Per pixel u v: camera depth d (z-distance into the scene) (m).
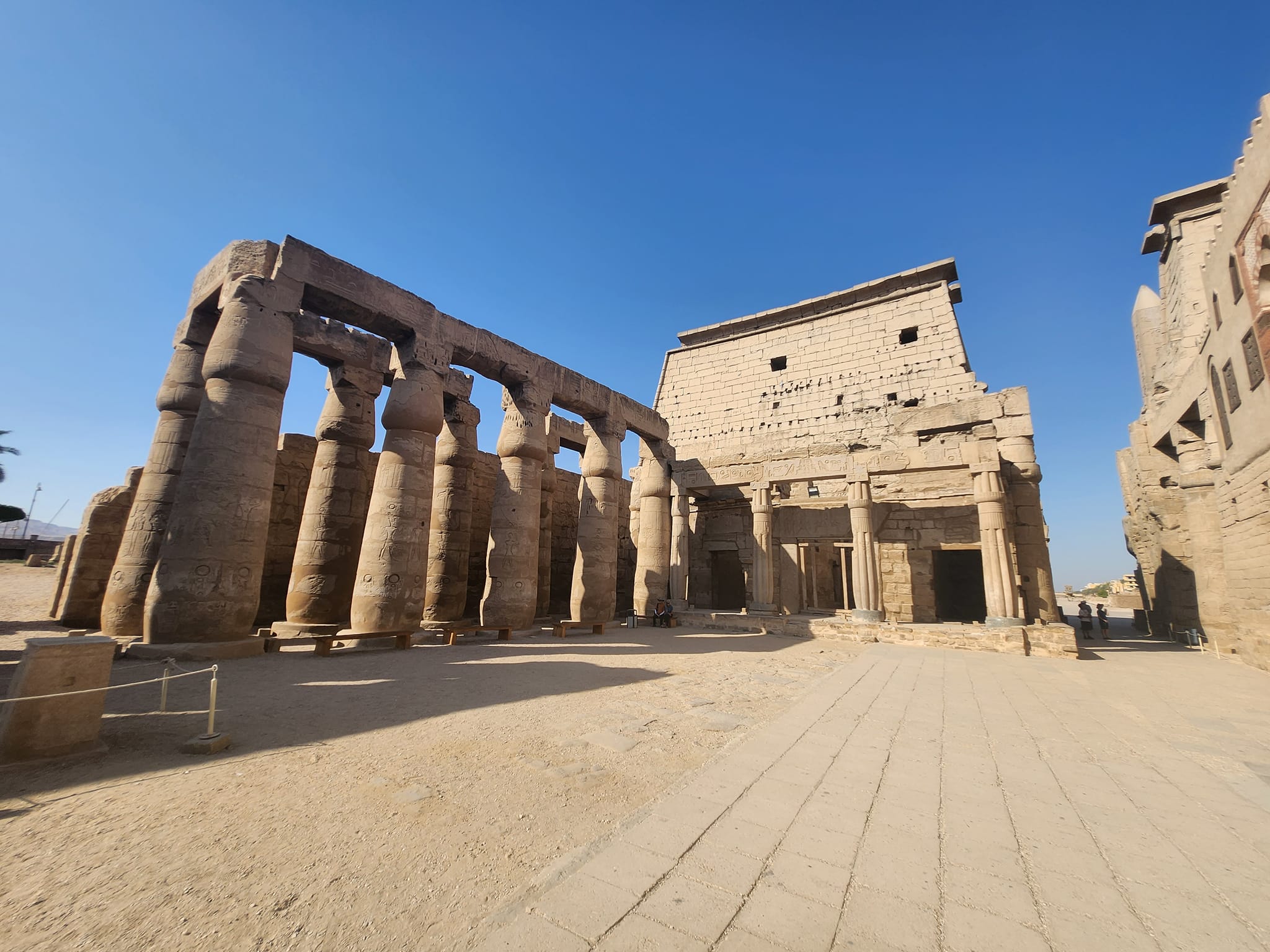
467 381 17.55
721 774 4.59
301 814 3.78
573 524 26.25
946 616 24.84
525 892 2.84
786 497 22.62
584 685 8.27
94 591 13.66
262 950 2.38
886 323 24.77
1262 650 11.63
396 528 12.88
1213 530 16.44
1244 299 12.16
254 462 10.76
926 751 5.33
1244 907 2.75
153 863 3.10
